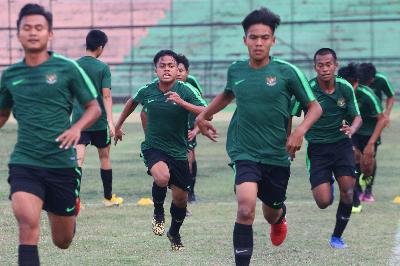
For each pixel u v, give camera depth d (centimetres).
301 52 12488
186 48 12838
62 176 1548
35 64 1528
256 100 1745
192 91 2252
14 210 1484
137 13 13050
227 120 8200
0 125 1625
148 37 12888
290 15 12675
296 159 5097
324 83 2367
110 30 12962
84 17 13100
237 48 12706
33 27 1491
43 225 2600
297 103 2159
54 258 2105
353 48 12425
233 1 12812
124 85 12456
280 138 1770
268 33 1730
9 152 5406
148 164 2245
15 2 13062
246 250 1708
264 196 1859
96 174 4275
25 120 1522
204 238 2427
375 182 4028
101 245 2303
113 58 12925
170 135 2228
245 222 1714
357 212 3030
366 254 2180
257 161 1756
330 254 2181
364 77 3136
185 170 2238
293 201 3319
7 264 2017
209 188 3766
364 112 3100
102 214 2939
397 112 9281
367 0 12469
